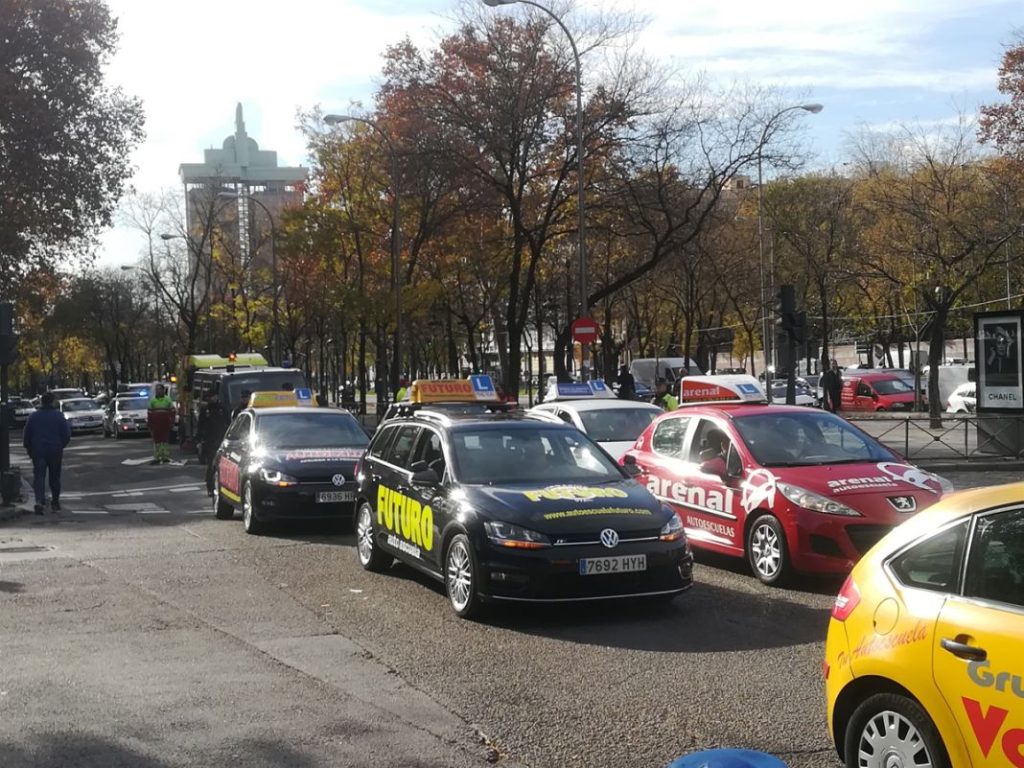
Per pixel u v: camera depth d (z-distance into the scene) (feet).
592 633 27.07
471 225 129.70
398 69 106.32
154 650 25.34
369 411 199.93
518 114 101.14
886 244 120.06
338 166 136.46
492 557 27.76
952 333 209.46
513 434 33.09
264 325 177.37
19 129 115.24
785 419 36.68
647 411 53.52
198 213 187.62
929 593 14.10
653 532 28.40
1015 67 105.50
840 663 15.14
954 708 13.28
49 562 38.96
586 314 93.25
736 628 27.37
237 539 45.16
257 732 19.10
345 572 36.58
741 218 168.14
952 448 74.64
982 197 110.63
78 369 339.77
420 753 18.01
